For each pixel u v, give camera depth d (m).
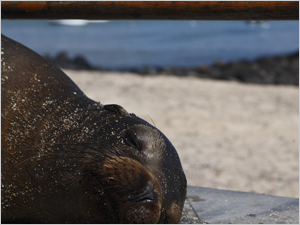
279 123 12.97
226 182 7.97
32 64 3.72
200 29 64.94
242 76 26.81
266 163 9.34
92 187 2.98
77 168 3.10
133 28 70.31
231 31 61.00
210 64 34.66
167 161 3.42
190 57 38.53
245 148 10.41
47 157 3.22
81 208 3.06
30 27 70.19
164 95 16.20
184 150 9.95
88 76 19.28
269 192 7.59
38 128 3.38
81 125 3.38
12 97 3.48
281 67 29.38
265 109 14.72
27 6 4.10
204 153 9.81
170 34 58.94
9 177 3.28
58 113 3.49
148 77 20.72
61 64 29.80
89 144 3.22
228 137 11.33
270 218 4.10
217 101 15.66
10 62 3.62
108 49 43.66
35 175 3.21
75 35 58.78
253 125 12.68
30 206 3.29
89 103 3.69
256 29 62.78
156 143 3.42
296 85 25.27
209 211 4.29
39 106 3.51
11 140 3.33
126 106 13.96
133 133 3.38
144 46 46.66
